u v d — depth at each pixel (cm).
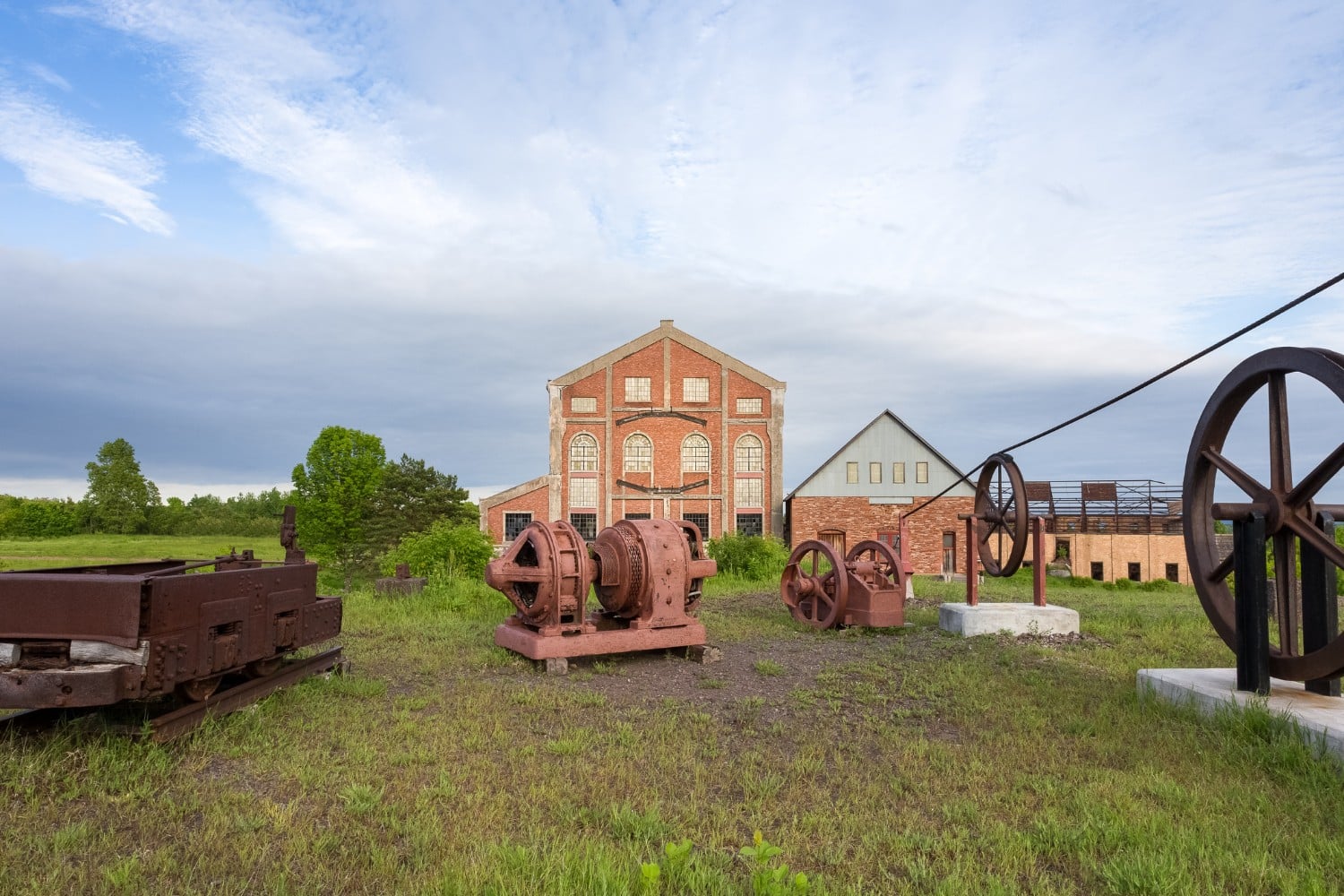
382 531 4628
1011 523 1432
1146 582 3447
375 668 967
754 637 1307
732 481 4241
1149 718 780
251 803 518
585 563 1031
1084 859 457
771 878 395
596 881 405
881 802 555
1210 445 926
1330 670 738
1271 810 540
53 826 475
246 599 698
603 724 743
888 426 4131
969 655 1148
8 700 532
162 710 664
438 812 514
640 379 4250
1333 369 721
